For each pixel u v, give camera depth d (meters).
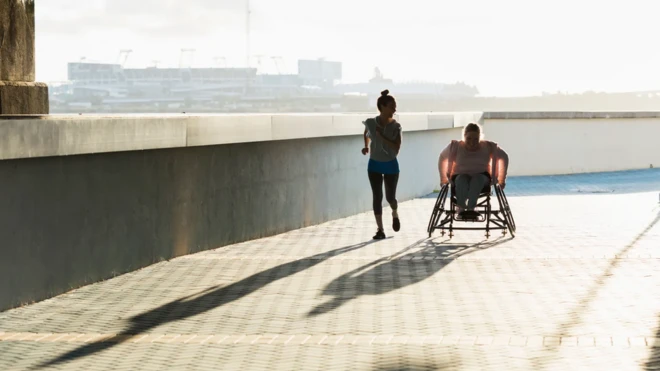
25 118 8.77
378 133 13.45
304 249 12.39
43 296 9.07
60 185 9.32
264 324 7.81
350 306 8.50
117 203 10.33
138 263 10.78
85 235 9.75
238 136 12.67
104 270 10.11
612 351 6.70
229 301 8.83
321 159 15.60
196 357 6.73
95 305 8.75
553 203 19.03
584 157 28.48
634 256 11.30
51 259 9.20
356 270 10.54
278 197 14.20
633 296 8.79
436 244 12.76
